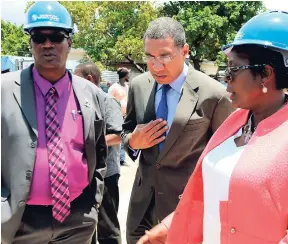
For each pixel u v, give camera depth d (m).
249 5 23.91
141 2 24.39
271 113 1.68
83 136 2.67
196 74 2.69
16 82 2.54
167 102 2.70
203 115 2.59
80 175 2.63
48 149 2.53
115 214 4.06
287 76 1.61
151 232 2.15
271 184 1.50
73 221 2.65
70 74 2.72
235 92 1.70
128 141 2.80
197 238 2.05
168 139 2.61
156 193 2.76
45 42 2.49
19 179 2.45
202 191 1.97
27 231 2.54
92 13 24.23
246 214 1.56
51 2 2.58
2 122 2.48
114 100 3.51
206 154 1.87
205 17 23.14
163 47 2.43
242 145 1.73
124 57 25.05
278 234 1.51
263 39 1.57
